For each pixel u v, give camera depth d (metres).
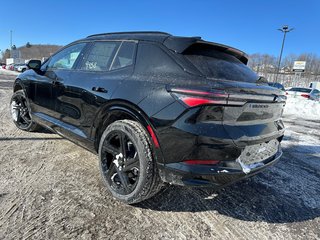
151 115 2.27
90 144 3.01
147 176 2.33
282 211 2.71
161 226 2.29
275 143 2.77
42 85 3.80
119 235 2.13
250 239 2.23
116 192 2.57
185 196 2.81
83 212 2.38
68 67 3.51
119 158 2.55
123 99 2.49
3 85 14.13
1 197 2.51
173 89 2.20
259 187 3.21
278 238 2.27
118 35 3.03
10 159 3.41
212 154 2.10
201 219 2.44
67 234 2.08
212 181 2.15
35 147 3.90
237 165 2.18
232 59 2.87
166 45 2.52
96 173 3.17
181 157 2.16
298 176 3.64
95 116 2.83
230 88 2.12
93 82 2.90
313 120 9.88
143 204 2.60
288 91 18.98
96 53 3.16
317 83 40.84
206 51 2.64
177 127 2.13
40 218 2.25
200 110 2.07
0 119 5.46
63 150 3.85
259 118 2.42
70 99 3.22
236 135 2.16
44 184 2.82
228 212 2.60
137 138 2.35
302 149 5.07
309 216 2.65
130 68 2.67
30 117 4.39
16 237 2.00
